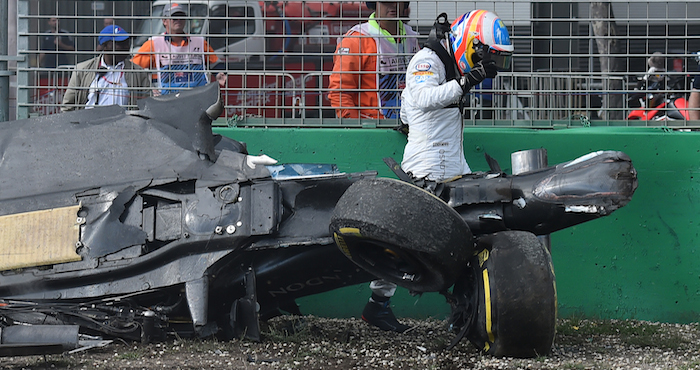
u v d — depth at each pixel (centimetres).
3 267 1912
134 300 1922
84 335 1958
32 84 2653
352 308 2497
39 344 1692
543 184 1919
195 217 1888
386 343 2075
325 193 1934
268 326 2206
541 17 2677
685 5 2688
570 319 2414
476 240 1859
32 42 2661
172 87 2683
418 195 1753
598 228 2489
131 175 1955
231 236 1873
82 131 2036
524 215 1950
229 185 1903
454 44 2175
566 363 1750
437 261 1734
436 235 1727
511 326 1725
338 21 2930
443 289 1856
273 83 2756
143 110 2047
